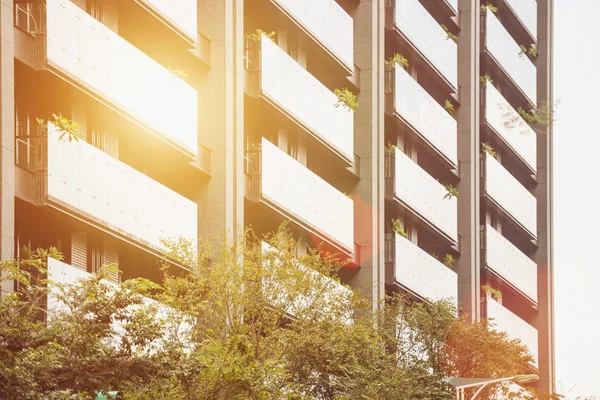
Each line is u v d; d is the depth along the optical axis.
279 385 28.78
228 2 40.00
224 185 38.78
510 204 69.38
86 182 30.86
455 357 48.97
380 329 41.47
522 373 55.00
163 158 37.50
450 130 60.44
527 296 71.69
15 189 28.44
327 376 34.22
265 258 32.59
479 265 63.62
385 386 35.59
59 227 31.58
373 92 51.38
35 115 31.72
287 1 44.69
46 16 29.42
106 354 23.53
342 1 51.91
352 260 48.56
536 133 77.56
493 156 69.62
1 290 26.59
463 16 64.25
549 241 77.25
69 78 30.48
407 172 53.78
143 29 37.00
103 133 33.84
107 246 33.59
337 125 47.53
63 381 23.05
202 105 39.31
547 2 79.00
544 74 77.94
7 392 21.02
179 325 29.22
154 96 34.78
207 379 25.86
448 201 59.16
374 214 50.53
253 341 30.81
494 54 68.19
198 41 38.78
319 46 47.34
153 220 34.28
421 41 57.16
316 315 33.00
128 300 24.55
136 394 23.27
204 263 33.59
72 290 24.50
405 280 52.53
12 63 27.94
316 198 44.81
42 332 22.73
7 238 27.39
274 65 42.41
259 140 44.62
